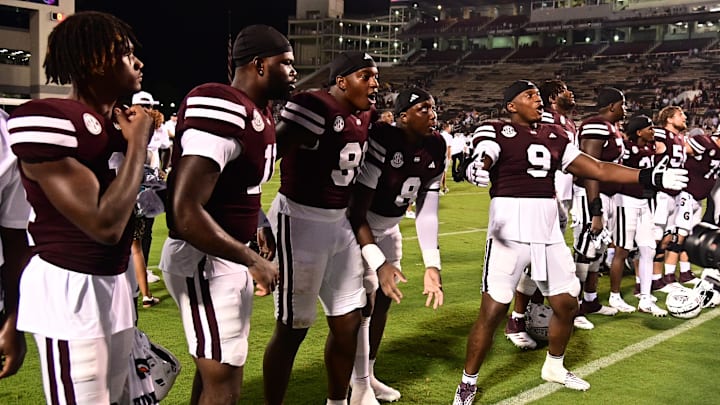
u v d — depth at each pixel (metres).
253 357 4.25
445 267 7.47
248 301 2.44
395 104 3.39
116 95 2.04
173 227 2.15
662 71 40.25
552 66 46.06
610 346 4.75
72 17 1.98
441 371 4.12
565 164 3.74
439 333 4.94
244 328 2.41
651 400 3.72
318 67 68.25
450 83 46.88
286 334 3.12
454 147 18.80
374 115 3.36
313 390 3.76
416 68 51.97
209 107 2.17
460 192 16.31
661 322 5.46
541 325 4.70
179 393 3.65
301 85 58.25
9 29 37.81
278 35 2.46
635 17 45.72
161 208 2.60
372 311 3.54
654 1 45.94
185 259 2.37
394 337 4.82
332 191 3.03
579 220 5.32
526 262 3.62
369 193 3.22
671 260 6.71
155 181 2.71
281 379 3.19
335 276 3.18
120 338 2.10
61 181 1.82
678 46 44.19
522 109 3.67
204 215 2.12
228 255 2.13
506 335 4.93
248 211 2.41
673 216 6.48
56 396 1.96
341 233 3.16
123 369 2.15
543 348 4.71
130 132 1.92
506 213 3.62
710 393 3.84
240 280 2.40
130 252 2.14
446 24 56.41
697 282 5.89
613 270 5.81
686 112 32.22
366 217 3.27
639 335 5.05
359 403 3.52
